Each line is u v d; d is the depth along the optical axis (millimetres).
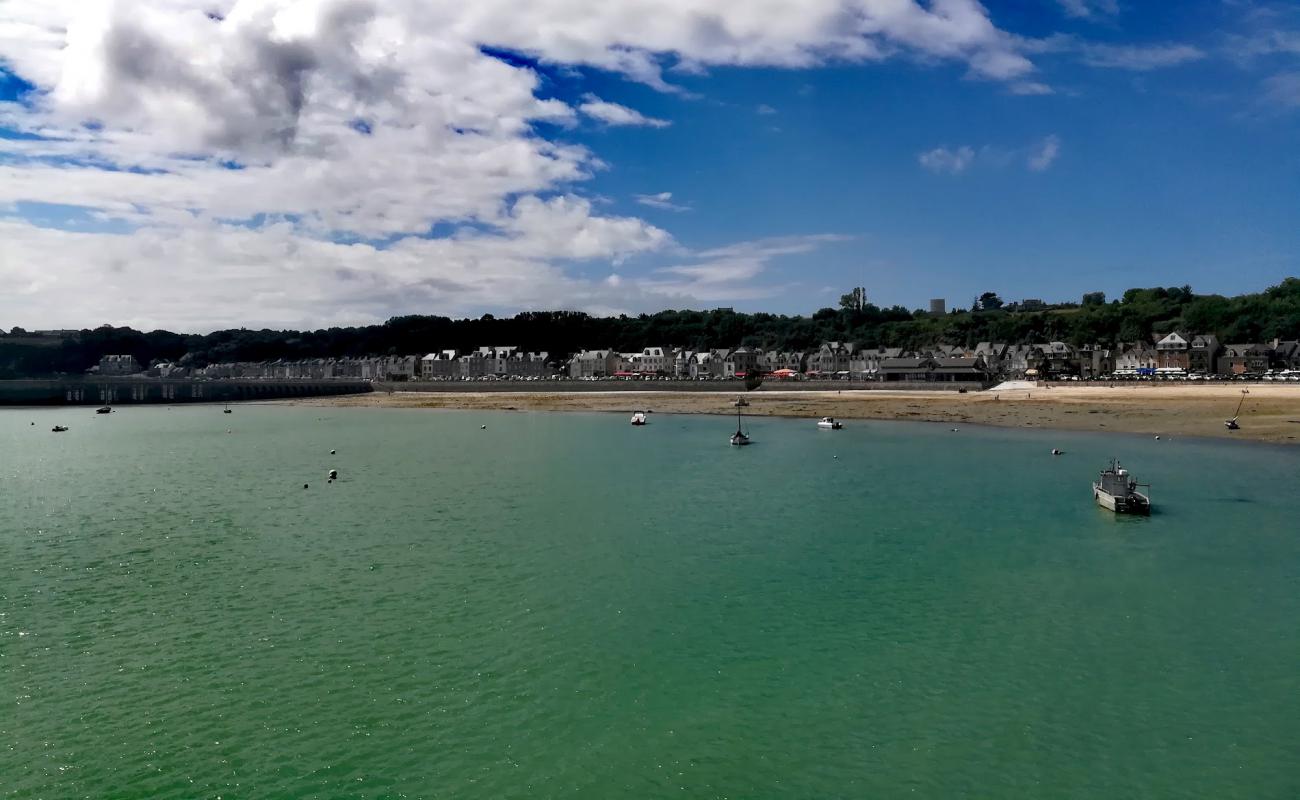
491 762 22672
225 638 31719
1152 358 192000
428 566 41156
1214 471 66438
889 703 25609
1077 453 80062
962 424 114125
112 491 66438
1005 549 42625
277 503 59469
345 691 26984
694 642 30562
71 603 36250
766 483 64938
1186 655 28859
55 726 25016
